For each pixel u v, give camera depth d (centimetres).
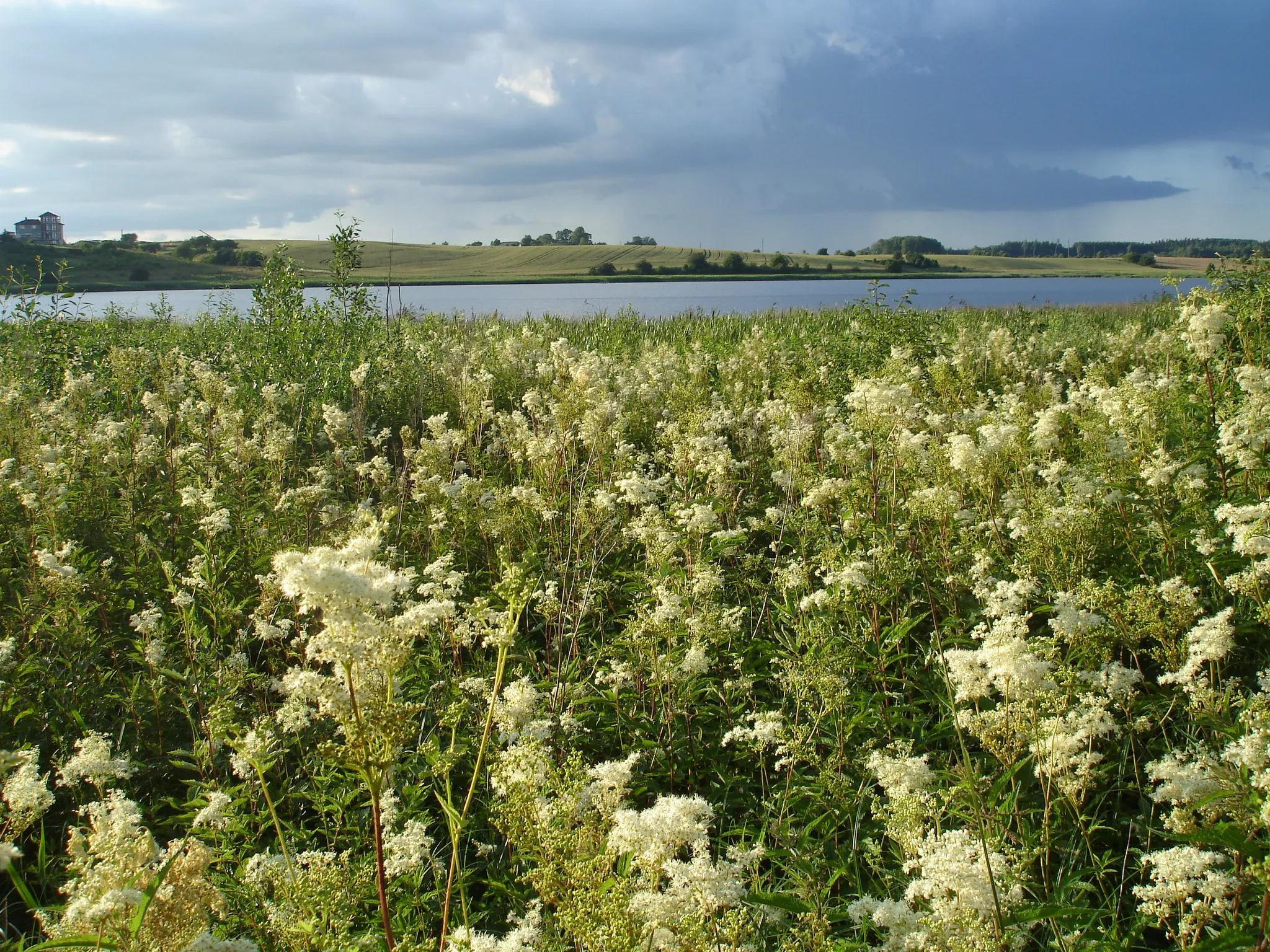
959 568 609
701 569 618
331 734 502
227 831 382
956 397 1077
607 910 247
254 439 911
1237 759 319
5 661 495
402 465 1021
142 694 519
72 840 278
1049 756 349
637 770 477
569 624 612
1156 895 306
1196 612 428
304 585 253
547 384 1329
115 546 701
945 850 284
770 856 367
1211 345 737
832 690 431
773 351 1593
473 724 468
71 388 1124
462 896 292
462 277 11081
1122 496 615
